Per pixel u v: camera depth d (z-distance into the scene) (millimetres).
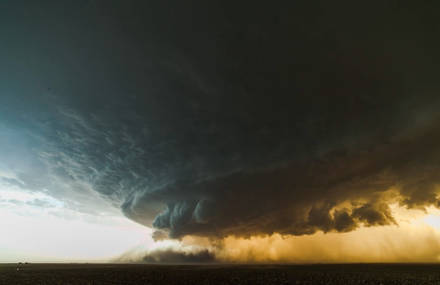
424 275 63125
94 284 49938
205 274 68688
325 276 61812
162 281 54031
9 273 72812
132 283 51219
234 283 50969
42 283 51812
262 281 53438
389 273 68438
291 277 60438
